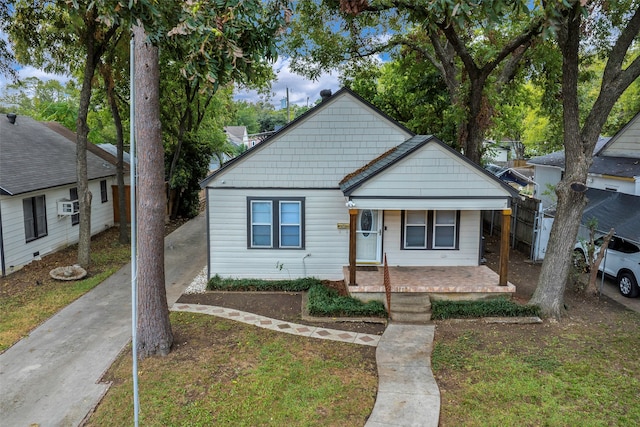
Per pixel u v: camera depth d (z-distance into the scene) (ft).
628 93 82.33
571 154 31.19
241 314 33.42
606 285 40.32
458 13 19.21
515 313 32.14
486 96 48.67
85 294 38.22
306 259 41.06
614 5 31.71
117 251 53.42
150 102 25.36
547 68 52.31
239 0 18.12
